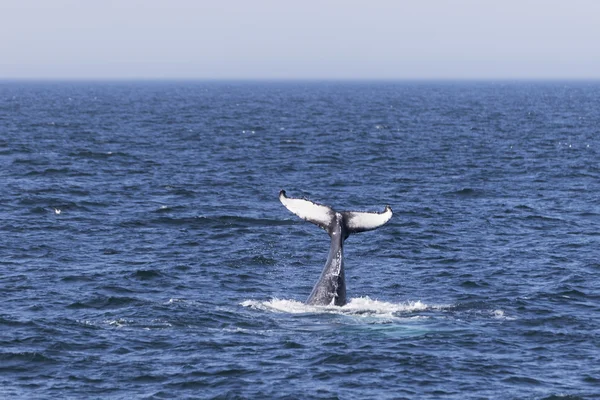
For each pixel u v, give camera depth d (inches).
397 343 4222.4
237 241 6904.5
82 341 4222.4
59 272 5689.0
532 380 3786.9
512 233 7362.2
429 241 6988.2
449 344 4227.4
